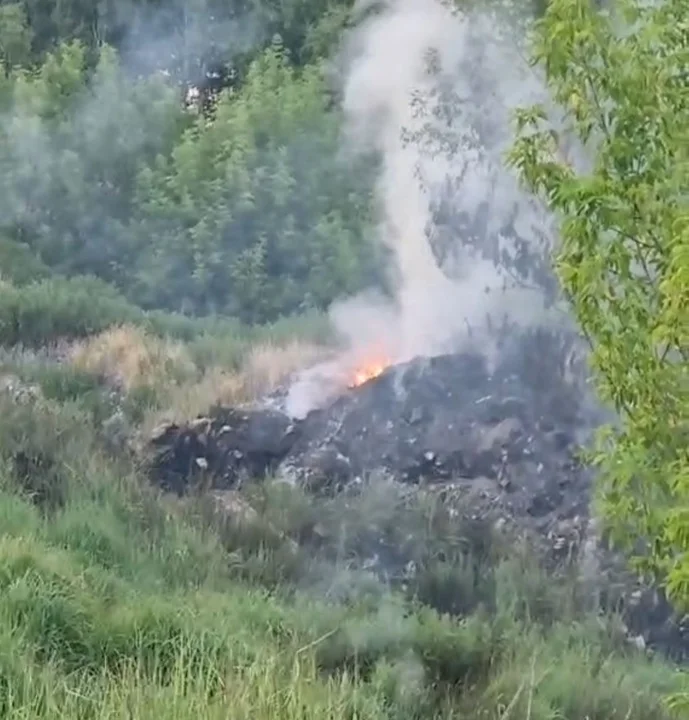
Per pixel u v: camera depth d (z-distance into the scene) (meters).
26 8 98.81
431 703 29.58
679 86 23.67
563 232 23.23
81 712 24.62
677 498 23.59
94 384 51.62
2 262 75.38
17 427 43.03
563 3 23.62
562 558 40.09
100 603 29.89
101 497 39.78
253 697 25.92
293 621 32.47
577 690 31.02
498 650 33.03
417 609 36.28
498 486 43.12
